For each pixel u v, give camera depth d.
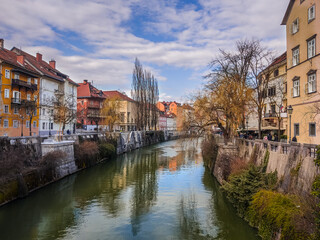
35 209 19.70
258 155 20.02
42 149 28.27
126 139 57.16
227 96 26.55
